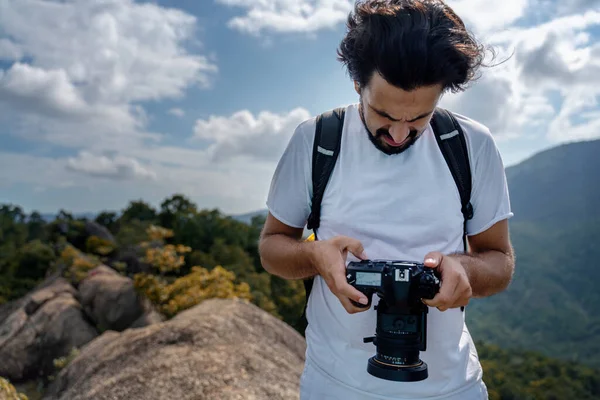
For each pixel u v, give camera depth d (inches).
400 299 60.2
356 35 59.5
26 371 550.6
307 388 71.4
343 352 68.5
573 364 2832.2
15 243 2266.2
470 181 67.2
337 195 68.6
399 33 54.9
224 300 281.7
